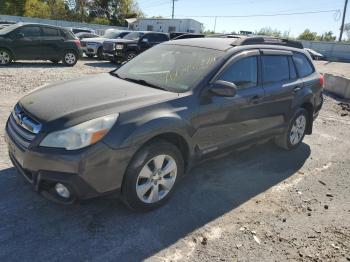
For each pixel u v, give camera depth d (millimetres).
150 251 3146
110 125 3203
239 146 4680
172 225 3543
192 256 3127
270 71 4992
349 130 7734
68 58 15641
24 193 3855
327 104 10586
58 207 3652
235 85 4148
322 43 48344
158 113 3508
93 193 3217
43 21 41844
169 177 3803
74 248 3096
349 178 5070
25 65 14695
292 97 5348
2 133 5570
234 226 3627
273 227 3672
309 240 3514
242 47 4625
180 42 4992
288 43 5785
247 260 3145
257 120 4793
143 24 42656
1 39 13742
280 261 3170
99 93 3721
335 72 26031
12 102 7680
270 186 4590
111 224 3465
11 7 53219
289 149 5855
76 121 3154
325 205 4215
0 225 3305
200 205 3963
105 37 20828
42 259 2932
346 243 3518
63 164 3062
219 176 4742
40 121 3236
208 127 4035
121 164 3264
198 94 3908
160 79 4227
